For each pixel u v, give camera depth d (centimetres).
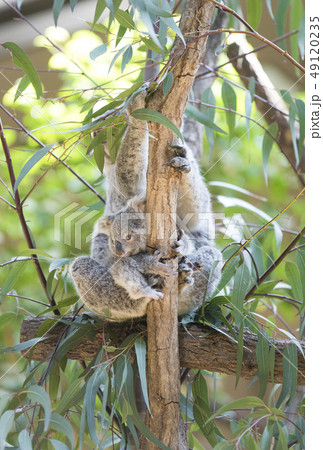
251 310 454
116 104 356
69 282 444
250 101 439
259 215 461
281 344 351
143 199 326
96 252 389
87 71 665
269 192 743
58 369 376
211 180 632
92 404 317
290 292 499
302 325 414
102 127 333
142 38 331
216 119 745
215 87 726
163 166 300
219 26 565
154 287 328
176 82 294
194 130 582
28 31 663
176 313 327
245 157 760
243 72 577
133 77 639
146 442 348
